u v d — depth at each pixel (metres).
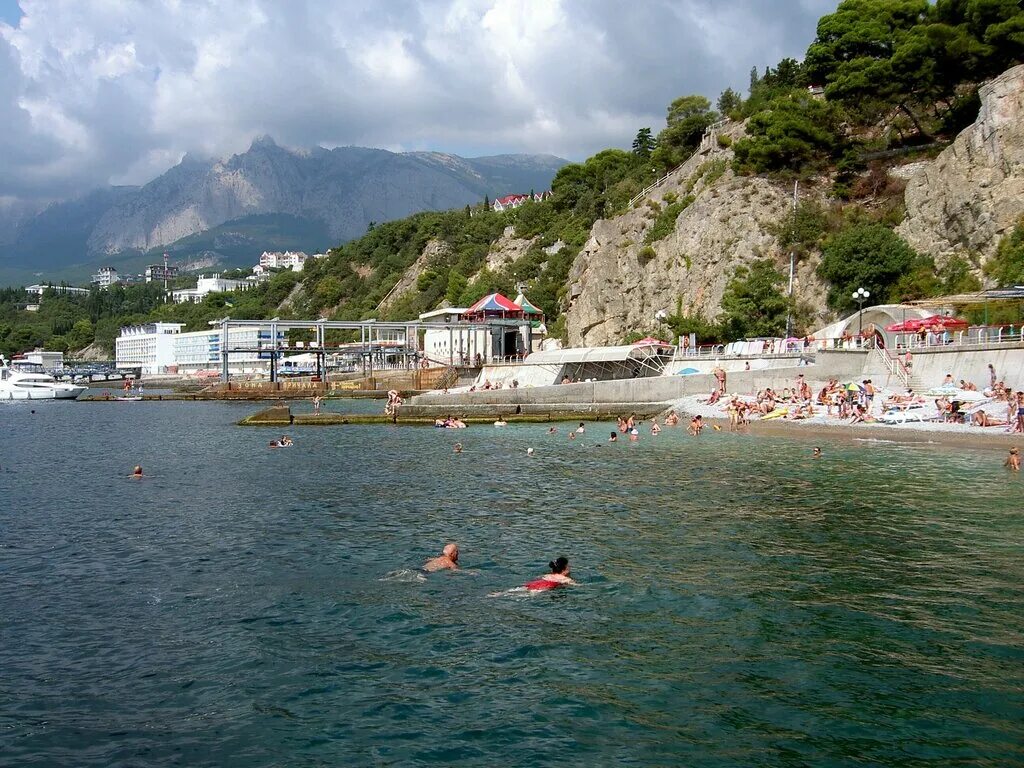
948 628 17.06
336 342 194.62
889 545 23.81
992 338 56.12
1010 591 19.42
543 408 70.88
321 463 44.91
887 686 14.37
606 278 106.31
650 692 14.34
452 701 14.15
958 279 65.94
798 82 109.19
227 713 13.82
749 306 79.81
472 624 17.86
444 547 24.69
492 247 172.62
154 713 13.84
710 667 15.32
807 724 13.07
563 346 112.94
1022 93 65.38
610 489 34.44
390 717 13.59
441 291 175.12
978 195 66.88
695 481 35.75
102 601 19.81
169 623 18.17
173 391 146.75
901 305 62.78
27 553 24.72
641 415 68.31
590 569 21.92
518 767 11.94
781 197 88.19
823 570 21.36
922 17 94.44
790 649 16.09
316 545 25.19
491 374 103.25
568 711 13.69
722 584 20.31
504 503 31.89
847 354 62.12
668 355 82.06
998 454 41.06
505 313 116.56
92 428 70.62
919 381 57.03
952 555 22.61
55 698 14.42
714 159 105.19
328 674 15.34
